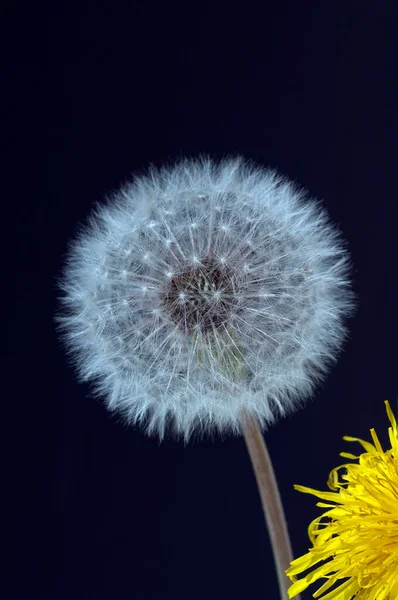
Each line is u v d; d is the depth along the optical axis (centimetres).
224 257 30
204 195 31
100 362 30
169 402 30
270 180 31
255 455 29
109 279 30
